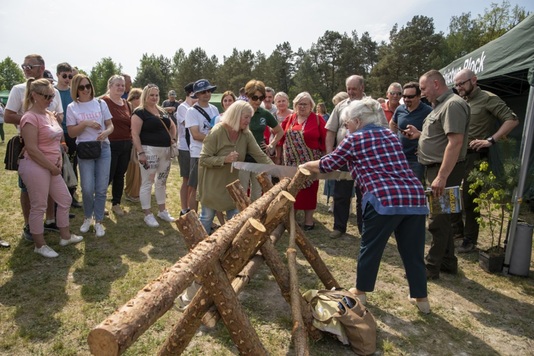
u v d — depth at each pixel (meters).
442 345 2.71
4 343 2.50
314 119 4.89
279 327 2.84
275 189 3.00
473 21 56.38
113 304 3.04
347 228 5.27
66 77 4.81
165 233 4.70
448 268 3.82
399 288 3.54
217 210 3.75
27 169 3.56
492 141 4.25
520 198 3.78
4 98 34.88
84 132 4.21
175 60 93.00
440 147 3.60
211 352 2.53
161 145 4.84
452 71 6.12
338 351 2.58
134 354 2.46
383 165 2.74
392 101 5.27
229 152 3.73
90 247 4.12
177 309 2.96
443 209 3.46
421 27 49.50
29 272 3.47
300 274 3.77
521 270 3.80
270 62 65.81
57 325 2.72
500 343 2.76
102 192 4.46
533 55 3.82
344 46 59.31
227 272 2.08
